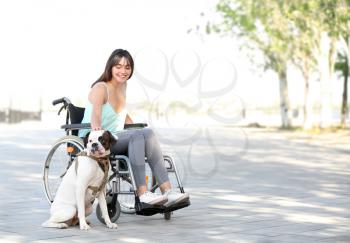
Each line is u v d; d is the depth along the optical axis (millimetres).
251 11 38031
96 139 7906
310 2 30953
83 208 8047
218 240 7355
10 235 7637
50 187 9391
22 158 19906
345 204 10375
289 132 39938
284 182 13820
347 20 30016
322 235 7645
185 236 7602
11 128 42656
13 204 10305
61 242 7242
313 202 10625
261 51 45250
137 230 8008
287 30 38312
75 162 8086
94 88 8836
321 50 38312
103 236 7602
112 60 8875
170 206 8414
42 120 55844
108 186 8914
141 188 8391
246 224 8438
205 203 10531
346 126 44469
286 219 8844
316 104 54562
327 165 18203
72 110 9180
